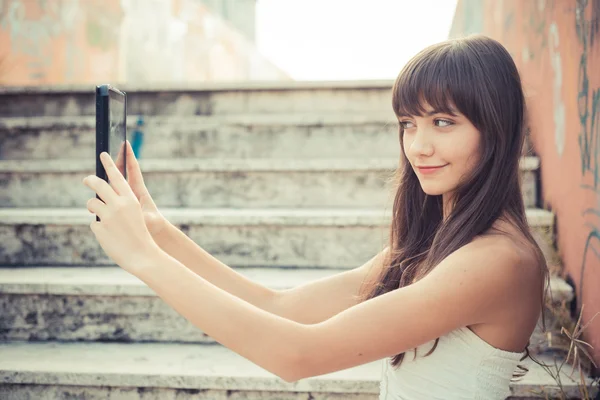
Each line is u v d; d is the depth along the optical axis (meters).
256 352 0.84
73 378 1.54
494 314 0.89
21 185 2.40
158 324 1.81
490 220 0.95
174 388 1.55
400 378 1.01
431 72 0.91
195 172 2.38
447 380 0.94
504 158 0.94
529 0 2.35
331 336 0.85
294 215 2.06
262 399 1.54
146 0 5.55
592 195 1.57
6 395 1.57
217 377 1.52
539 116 2.17
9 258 2.10
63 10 4.34
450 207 1.05
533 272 0.91
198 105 2.92
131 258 0.85
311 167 2.33
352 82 2.89
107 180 0.92
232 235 2.10
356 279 1.23
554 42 1.98
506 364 0.94
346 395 1.53
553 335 1.64
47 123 2.65
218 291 0.86
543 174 2.10
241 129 2.65
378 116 2.60
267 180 2.36
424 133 0.94
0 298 1.83
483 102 0.90
